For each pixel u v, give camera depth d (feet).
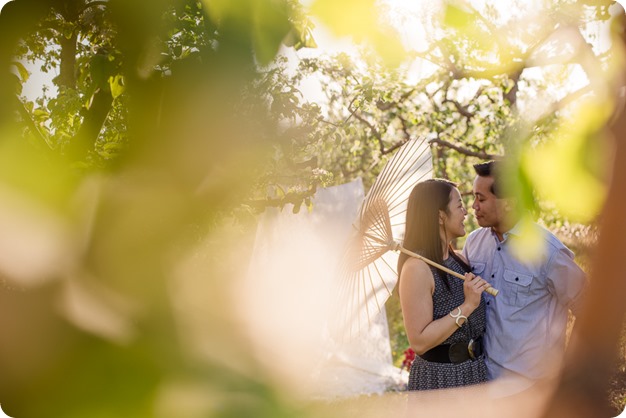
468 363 8.98
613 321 1.10
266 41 1.27
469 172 27.02
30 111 1.32
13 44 1.36
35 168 1.04
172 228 1.05
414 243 8.98
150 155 1.11
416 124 24.11
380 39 1.37
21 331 0.93
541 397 1.17
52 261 0.97
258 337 0.96
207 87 1.19
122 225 1.02
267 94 1.24
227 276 1.03
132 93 1.21
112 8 1.31
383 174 8.28
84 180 1.04
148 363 0.93
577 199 1.17
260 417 0.90
